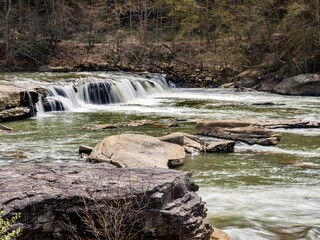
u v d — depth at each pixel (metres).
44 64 37.78
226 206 8.37
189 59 40.62
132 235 5.57
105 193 5.68
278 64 35.75
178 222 5.67
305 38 34.75
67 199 5.55
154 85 31.92
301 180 10.27
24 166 7.06
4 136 15.28
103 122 18.61
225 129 14.98
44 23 41.50
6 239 4.67
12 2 43.81
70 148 13.30
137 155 10.72
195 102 26.17
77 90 25.08
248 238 6.83
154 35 44.38
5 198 5.46
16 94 19.92
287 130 16.66
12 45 37.75
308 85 30.44
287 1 38.81
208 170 11.10
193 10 42.41
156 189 5.74
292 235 7.01
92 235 5.52
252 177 10.49
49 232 5.49
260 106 24.05
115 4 45.66
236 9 42.47
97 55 40.16
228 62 39.34
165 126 17.19
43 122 18.61
